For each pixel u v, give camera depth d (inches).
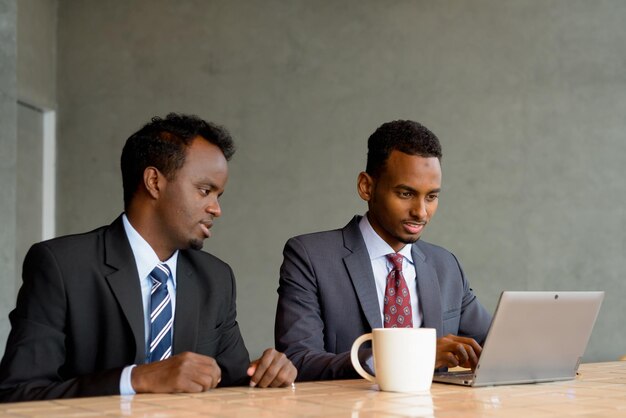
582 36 265.4
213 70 275.1
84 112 276.2
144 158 76.7
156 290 77.3
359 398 58.1
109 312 74.5
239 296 266.2
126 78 276.7
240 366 84.1
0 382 69.6
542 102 265.1
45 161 275.1
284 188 270.1
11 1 179.5
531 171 264.1
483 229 263.4
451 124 267.1
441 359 74.5
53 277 73.5
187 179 76.7
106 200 272.7
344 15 273.4
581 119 264.2
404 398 58.2
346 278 96.5
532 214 263.0
